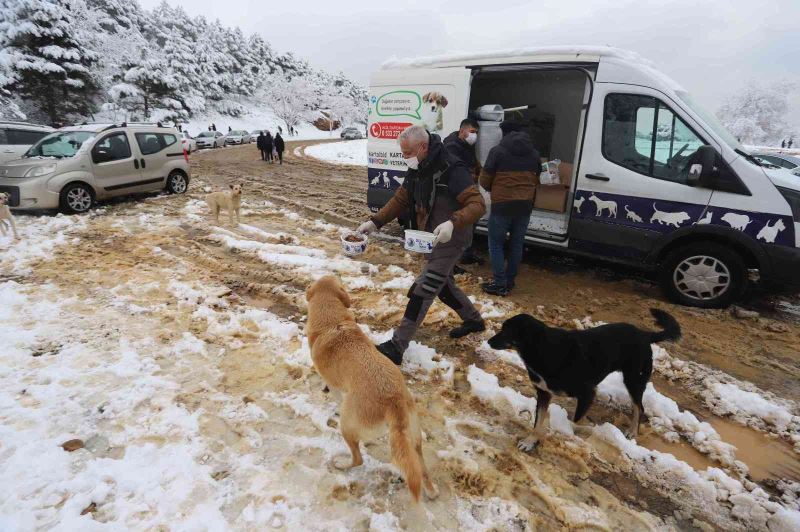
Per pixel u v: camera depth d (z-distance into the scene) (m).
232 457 2.48
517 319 2.60
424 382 3.27
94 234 6.73
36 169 7.66
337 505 2.21
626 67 4.62
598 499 2.30
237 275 5.19
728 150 4.19
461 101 5.52
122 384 3.06
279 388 3.11
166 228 7.15
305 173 15.04
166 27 65.69
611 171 4.74
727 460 2.57
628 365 2.70
